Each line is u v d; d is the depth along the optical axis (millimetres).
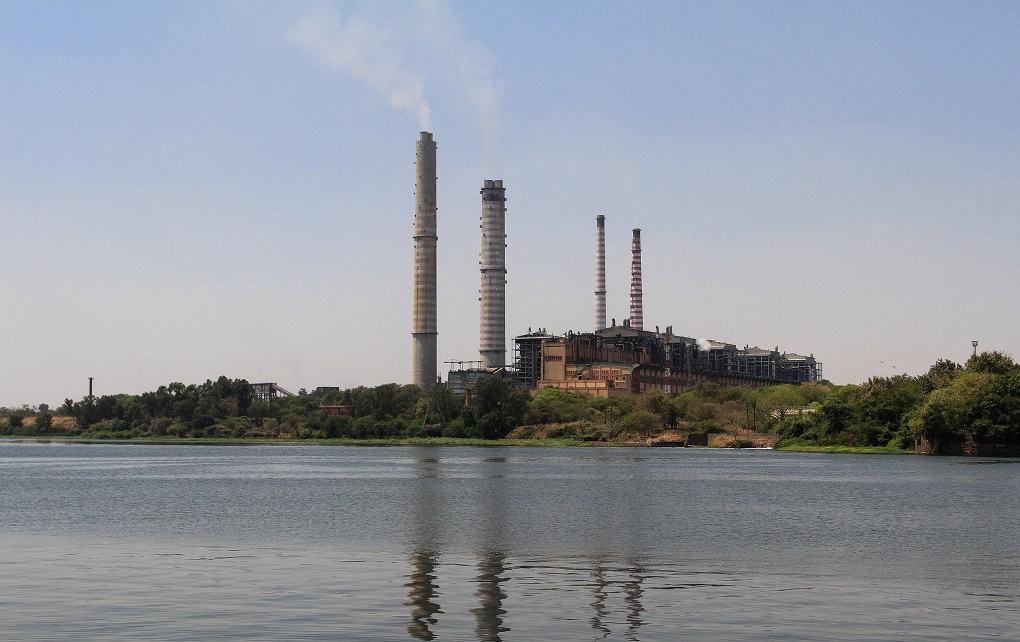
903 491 113125
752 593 49375
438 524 80375
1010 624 42719
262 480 142250
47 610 45219
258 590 49875
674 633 41219
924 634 41000
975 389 195750
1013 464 166500
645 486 123688
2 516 90062
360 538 71125
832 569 56844
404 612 44844
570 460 196625
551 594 49000
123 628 41875
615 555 62250
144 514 91188
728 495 109312
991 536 72438
